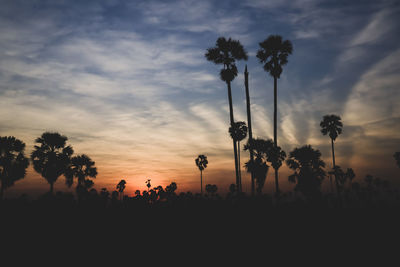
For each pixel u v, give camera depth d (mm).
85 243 12398
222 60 28438
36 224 16844
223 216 21469
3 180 28484
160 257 10227
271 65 30797
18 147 29688
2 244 12008
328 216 22328
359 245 11633
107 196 24641
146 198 25188
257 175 29719
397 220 19547
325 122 39812
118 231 15367
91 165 35188
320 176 30609
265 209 24172
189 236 13930
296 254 10430
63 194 23188
